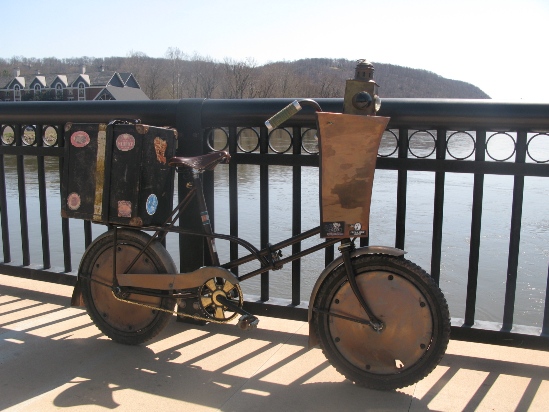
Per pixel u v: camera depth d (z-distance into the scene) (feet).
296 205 10.13
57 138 12.01
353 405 7.80
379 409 7.68
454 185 40.83
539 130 8.40
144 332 9.68
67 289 13.07
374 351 8.13
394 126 9.08
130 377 8.68
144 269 9.61
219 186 39.06
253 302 10.73
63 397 8.07
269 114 9.73
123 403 7.90
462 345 9.73
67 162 9.53
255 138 13.67
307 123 9.57
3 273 13.26
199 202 9.14
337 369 8.33
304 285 19.71
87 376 8.72
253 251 8.88
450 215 30.35
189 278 9.11
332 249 10.34
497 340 9.14
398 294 7.99
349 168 7.82
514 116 8.36
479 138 8.81
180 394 8.14
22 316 11.35
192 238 10.62
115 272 9.66
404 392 8.15
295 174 10.02
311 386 8.36
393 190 37.47
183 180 10.61
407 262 7.93
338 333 8.31
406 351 7.99
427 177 45.52
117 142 9.09
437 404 7.81
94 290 10.04
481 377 8.57
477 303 18.16
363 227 7.97
